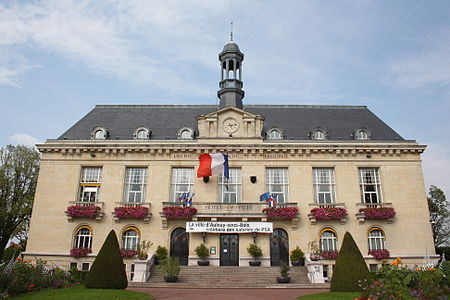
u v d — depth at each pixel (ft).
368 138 110.63
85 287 65.10
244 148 104.83
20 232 142.31
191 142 106.32
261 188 102.99
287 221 99.86
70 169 105.29
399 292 49.78
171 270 83.92
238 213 97.96
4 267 63.93
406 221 100.53
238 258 98.07
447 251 116.67
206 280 85.10
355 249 65.05
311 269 86.48
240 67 127.34
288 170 104.99
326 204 100.37
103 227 100.01
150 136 110.93
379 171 105.50
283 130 113.39
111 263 66.08
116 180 104.22
